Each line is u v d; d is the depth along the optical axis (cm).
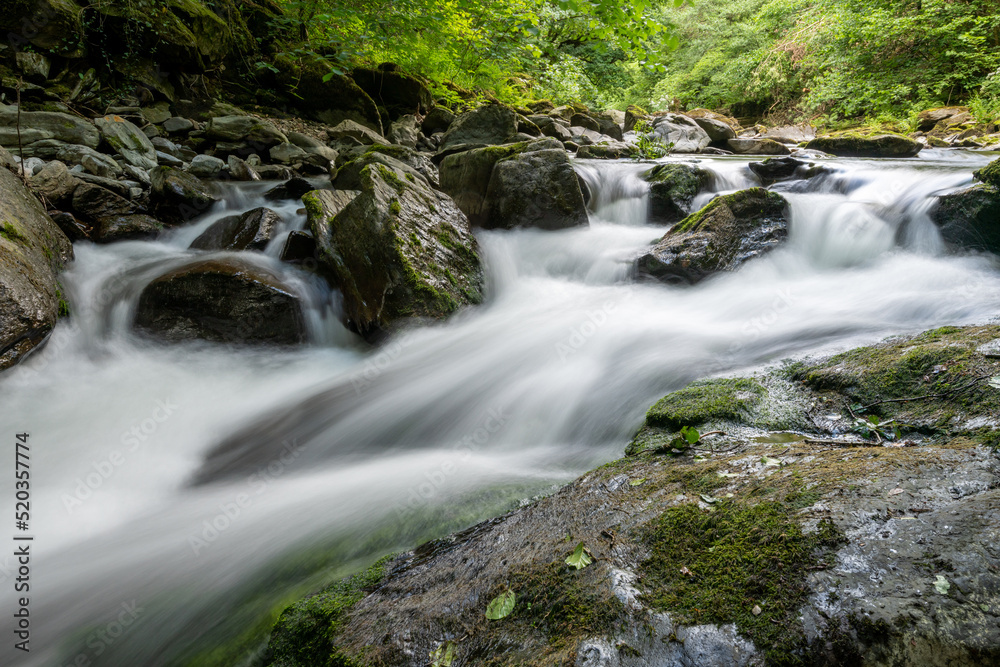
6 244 389
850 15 1590
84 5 740
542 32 1570
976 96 1349
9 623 213
